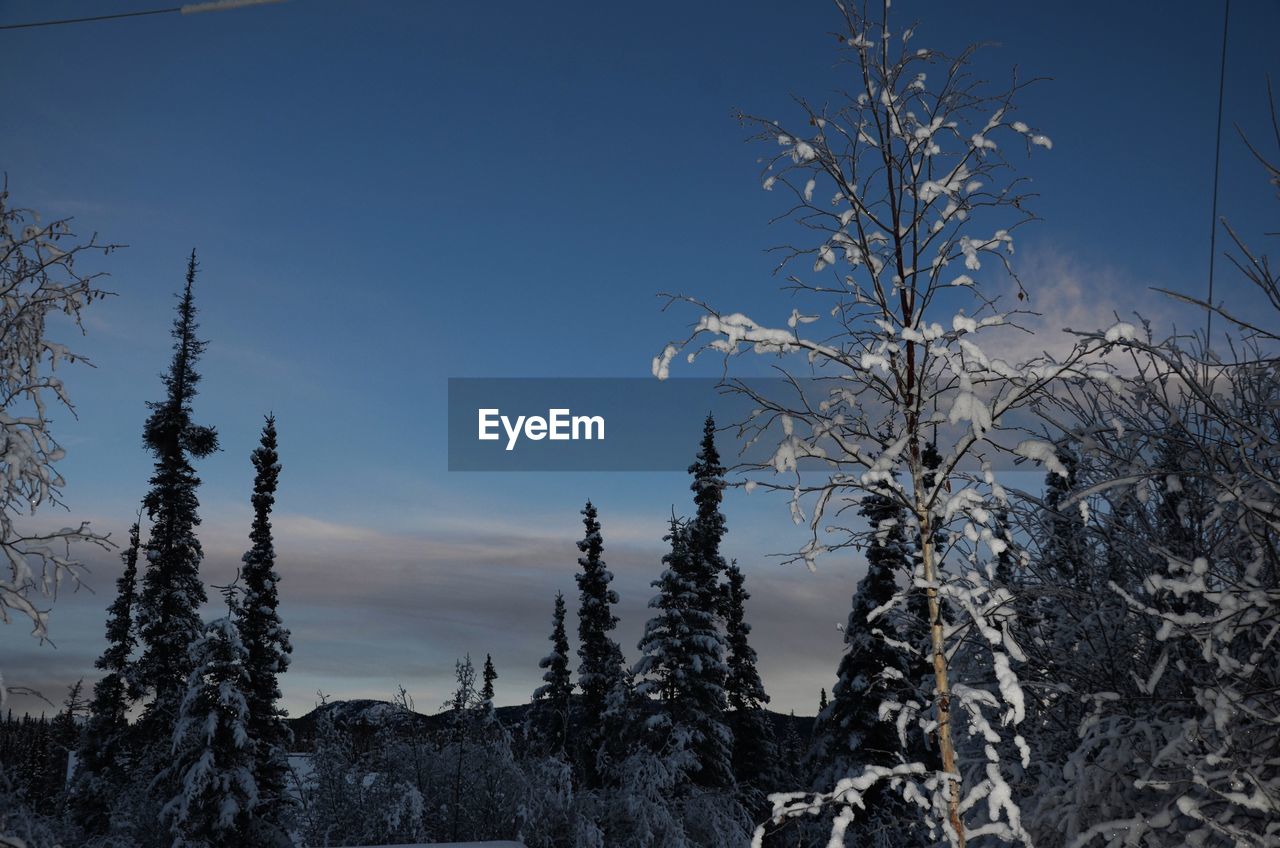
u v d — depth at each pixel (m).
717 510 32.97
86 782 27.89
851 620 27.88
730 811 25.27
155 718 30.05
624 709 31.17
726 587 33.28
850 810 5.84
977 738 9.82
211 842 21.81
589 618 35.97
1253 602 6.26
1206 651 6.41
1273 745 6.86
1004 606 6.04
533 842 21.53
